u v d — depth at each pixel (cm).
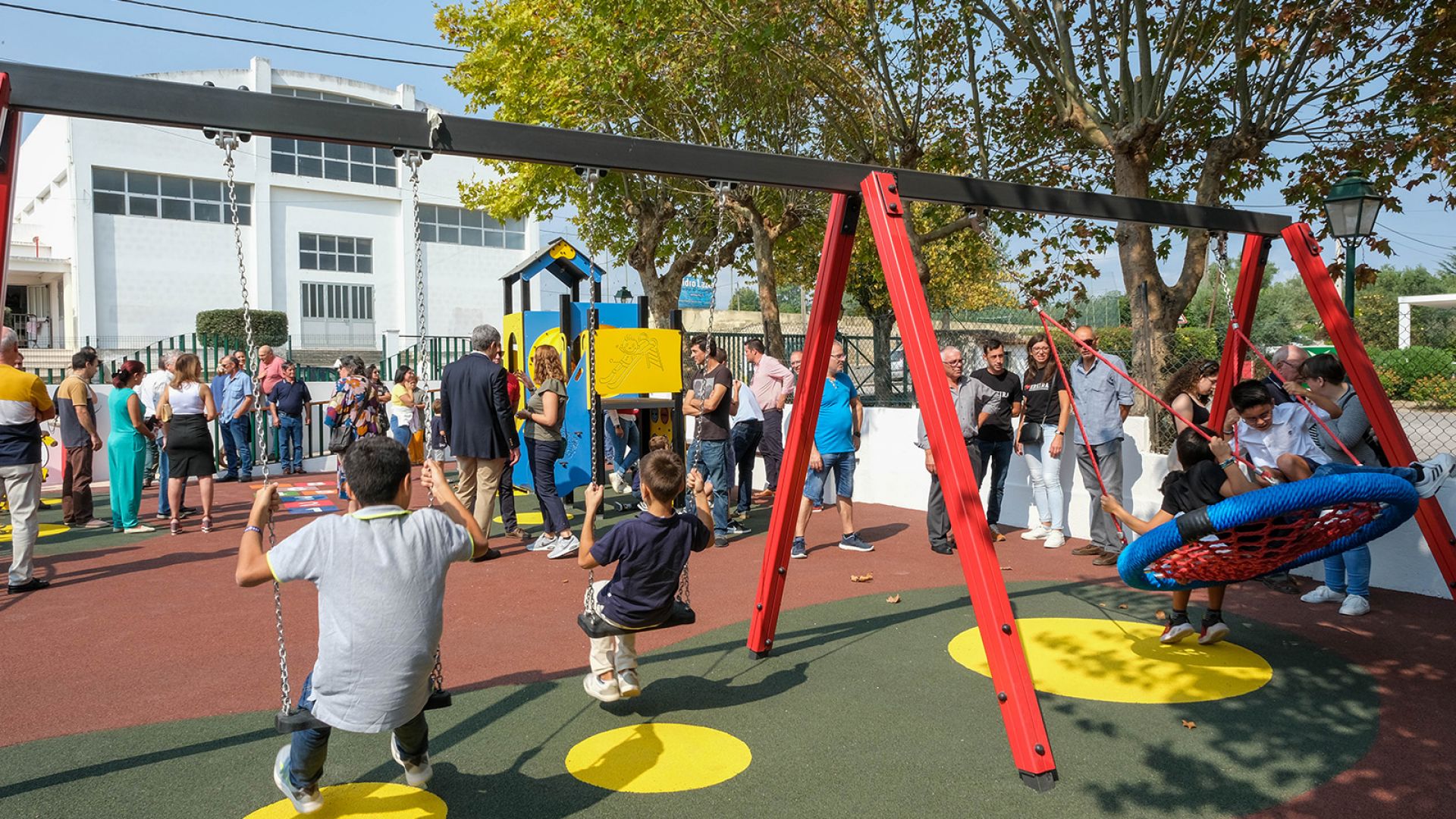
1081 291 1373
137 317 3259
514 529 907
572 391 1075
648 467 406
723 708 442
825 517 1029
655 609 407
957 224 1434
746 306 3334
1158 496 823
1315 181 1175
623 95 1545
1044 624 588
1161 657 517
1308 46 1049
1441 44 1059
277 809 339
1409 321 916
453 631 579
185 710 446
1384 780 356
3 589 706
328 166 3609
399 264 3775
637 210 1883
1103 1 1205
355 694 296
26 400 694
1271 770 366
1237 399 520
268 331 3269
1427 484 412
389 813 334
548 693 465
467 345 2270
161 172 3278
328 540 299
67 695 469
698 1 1399
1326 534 415
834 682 479
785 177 457
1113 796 345
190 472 953
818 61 1443
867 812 333
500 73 1830
